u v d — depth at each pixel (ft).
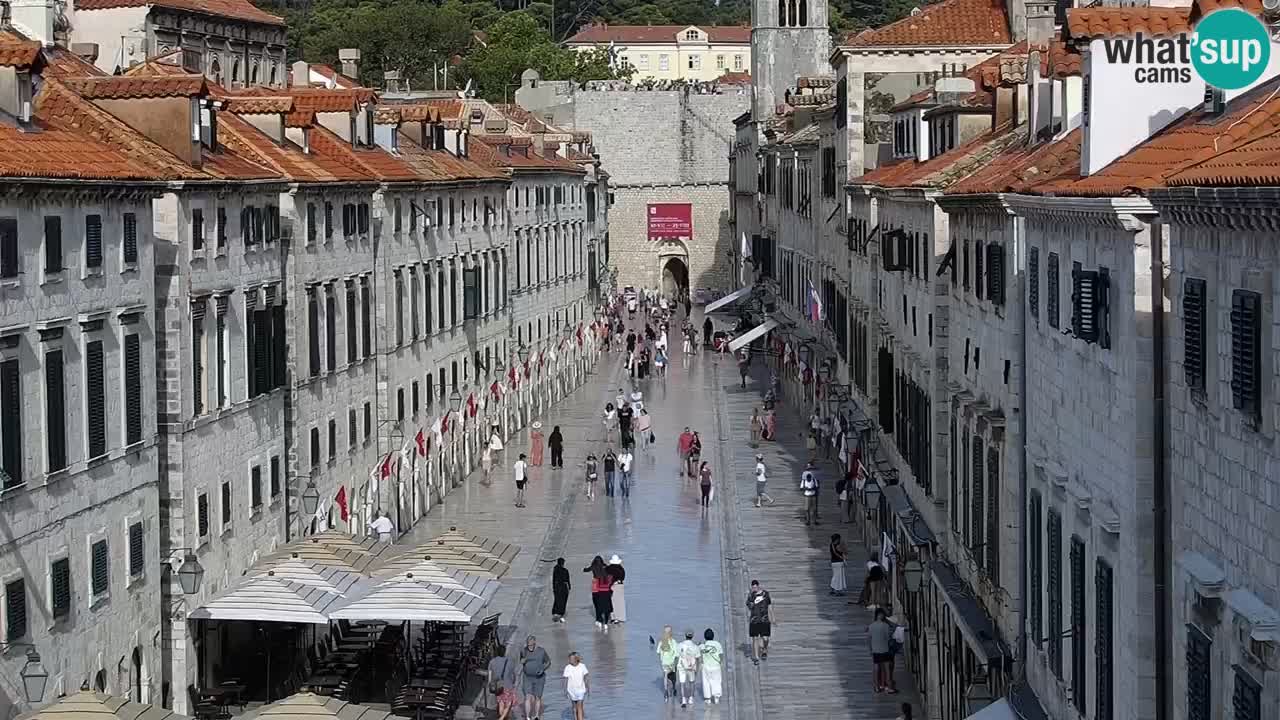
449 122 354.74
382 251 265.34
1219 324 84.53
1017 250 137.90
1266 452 77.71
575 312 487.61
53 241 143.95
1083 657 112.57
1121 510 101.55
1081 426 113.80
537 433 342.85
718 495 307.17
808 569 248.32
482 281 350.43
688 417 405.59
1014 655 141.28
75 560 148.15
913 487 214.07
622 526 281.33
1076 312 109.70
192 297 177.27
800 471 329.31
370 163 272.10
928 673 178.29
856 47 306.76
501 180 359.46
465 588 182.60
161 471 172.55
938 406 189.57
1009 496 146.00
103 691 153.69
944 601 172.65
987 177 160.76
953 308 183.11
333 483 234.99
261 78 425.28
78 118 172.24
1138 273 97.35
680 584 240.73
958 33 307.17
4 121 153.17
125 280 160.04
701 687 194.70
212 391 183.83
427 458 297.12
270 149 229.86
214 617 170.81
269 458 205.67
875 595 221.87
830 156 354.95
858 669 199.00
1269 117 91.81
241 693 180.65
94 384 152.66
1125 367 100.17
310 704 133.18
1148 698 97.71
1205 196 81.61
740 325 558.15
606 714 184.55
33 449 139.64
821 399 361.10
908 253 219.82
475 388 342.85
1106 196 99.09
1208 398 86.48
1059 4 263.49
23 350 138.10
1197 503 89.10
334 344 237.04
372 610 172.86
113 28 347.36
